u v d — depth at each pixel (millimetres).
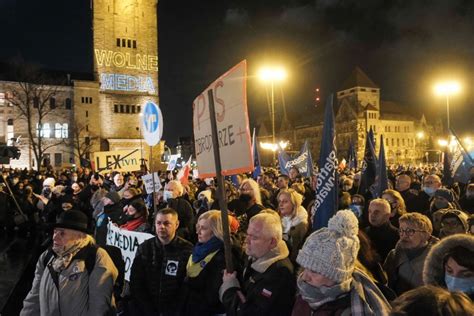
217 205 7973
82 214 4535
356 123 99438
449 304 1691
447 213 5023
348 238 2820
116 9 75438
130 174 17141
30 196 15469
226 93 4305
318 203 5219
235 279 3859
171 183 8398
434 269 2941
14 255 12148
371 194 10227
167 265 4699
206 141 4719
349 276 2818
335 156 5184
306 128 117125
